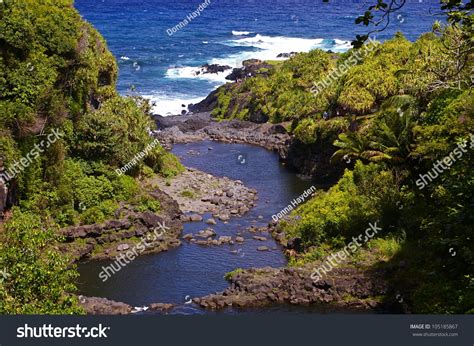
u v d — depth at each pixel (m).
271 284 37.75
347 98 66.50
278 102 88.12
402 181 45.50
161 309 36.44
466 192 27.66
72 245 44.22
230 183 64.56
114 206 49.03
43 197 45.25
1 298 20.97
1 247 22.81
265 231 51.12
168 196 55.19
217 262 44.41
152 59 132.38
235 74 114.50
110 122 54.03
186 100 106.50
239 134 86.25
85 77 53.38
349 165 64.25
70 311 21.69
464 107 39.88
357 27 172.25
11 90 46.75
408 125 45.03
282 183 66.06
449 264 33.47
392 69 69.12
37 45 49.31
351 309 35.94
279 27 176.88
